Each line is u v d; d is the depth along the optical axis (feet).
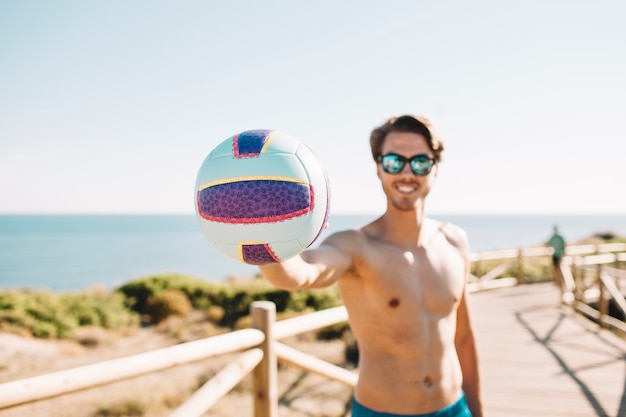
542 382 14.61
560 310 26.99
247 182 3.19
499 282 37.04
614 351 18.11
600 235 98.22
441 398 4.59
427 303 4.71
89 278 135.85
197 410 6.73
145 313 45.98
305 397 20.39
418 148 4.53
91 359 31.48
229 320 42.39
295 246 3.32
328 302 42.27
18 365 29.27
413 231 4.83
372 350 4.63
